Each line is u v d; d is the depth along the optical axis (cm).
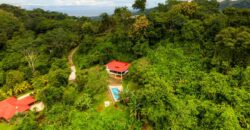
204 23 5434
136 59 5497
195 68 4525
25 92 5506
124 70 5097
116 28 6869
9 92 5309
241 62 4262
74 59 6744
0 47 7738
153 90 3703
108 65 5353
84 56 6412
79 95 4634
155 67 4644
